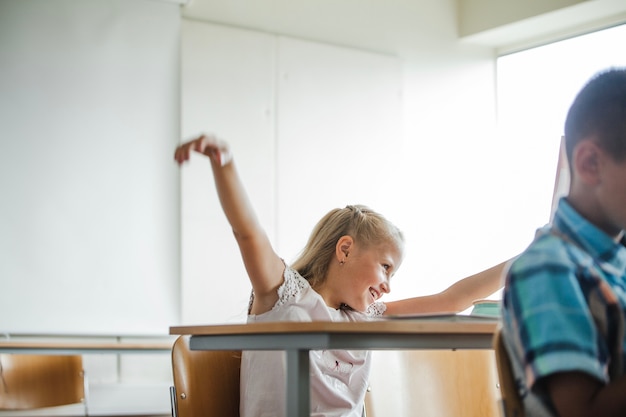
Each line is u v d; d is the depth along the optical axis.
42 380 3.89
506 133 6.19
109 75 5.03
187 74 5.18
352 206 1.99
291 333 1.34
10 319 4.70
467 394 2.20
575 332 1.02
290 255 5.39
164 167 5.08
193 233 5.09
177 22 5.17
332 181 5.58
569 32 5.78
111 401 4.91
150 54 5.11
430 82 6.04
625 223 1.12
